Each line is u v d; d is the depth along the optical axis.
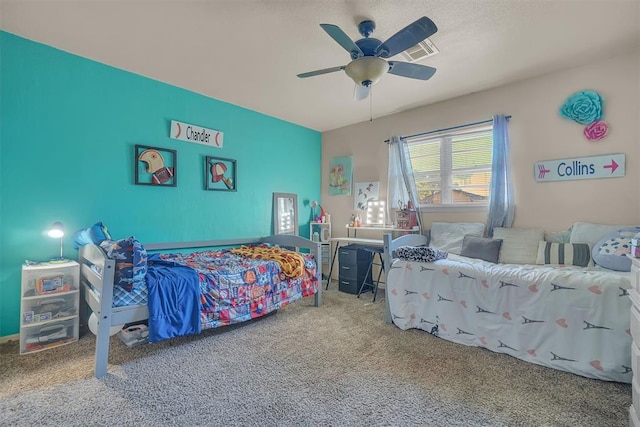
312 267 3.31
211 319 2.44
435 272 2.62
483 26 2.19
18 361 2.10
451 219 3.58
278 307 2.94
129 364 2.09
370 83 2.12
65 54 2.57
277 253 3.29
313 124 4.58
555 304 2.04
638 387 1.34
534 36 2.31
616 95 2.57
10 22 2.17
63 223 2.58
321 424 1.52
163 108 3.17
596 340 1.90
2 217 2.32
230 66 2.82
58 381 1.87
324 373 2.00
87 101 2.69
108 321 1.98
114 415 1.57
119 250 2.07
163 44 2.45
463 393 1.78
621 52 2.53
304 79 3.08
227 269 2.64
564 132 2.82
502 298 2.27
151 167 3.08
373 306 3.42
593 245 2.51
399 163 3.95
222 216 3.69
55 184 2.54
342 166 4.66
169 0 1.94
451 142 3.61
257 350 2.32
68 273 2.42
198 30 2.26
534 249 2.79
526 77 2.99
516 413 1.60
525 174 3.03
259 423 1.53
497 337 2.28
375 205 4.23
